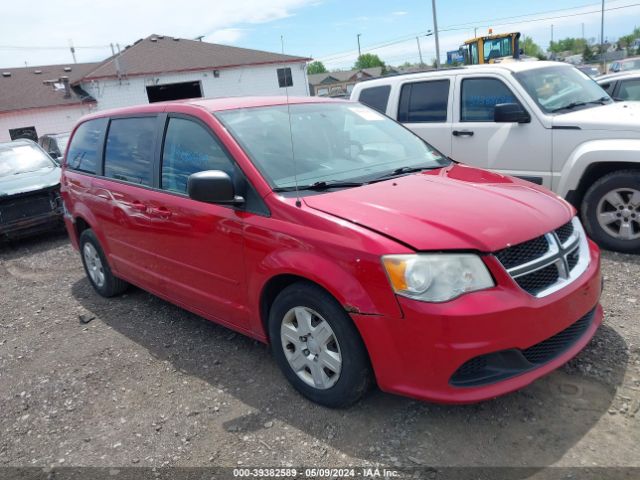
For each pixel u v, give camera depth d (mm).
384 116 4719
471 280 2686
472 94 6465
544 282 2902
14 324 5297
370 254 2762
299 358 3283
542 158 5828
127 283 5590
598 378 3246
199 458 2955
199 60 33625
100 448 3154
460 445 2811
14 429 3469
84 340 4664
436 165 4062
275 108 4156
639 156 5035
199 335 4484
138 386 3787
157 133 4320
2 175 9250
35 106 29750
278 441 3004
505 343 2666
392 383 2820
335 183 3471
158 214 4156
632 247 5230
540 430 2861
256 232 3316
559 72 6617
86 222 5449
